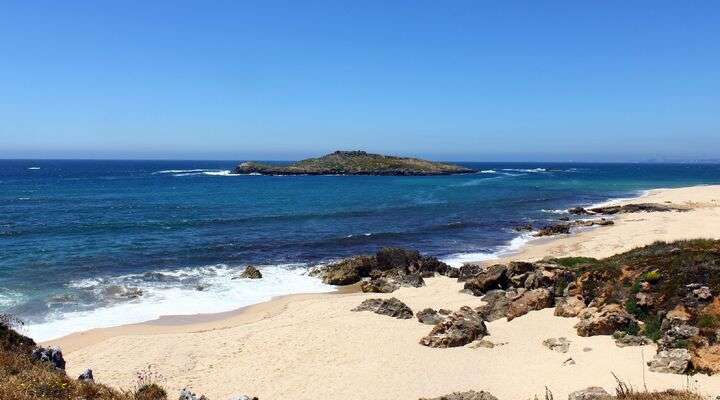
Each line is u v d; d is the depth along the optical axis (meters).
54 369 15.34
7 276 35.28
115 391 14.76
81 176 163.62
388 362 20.80
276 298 32.34
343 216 67.75
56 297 30.98
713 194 86.88
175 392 18.30
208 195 96.50
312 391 18.28
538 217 68.12
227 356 21.89
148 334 25.09
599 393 15.41
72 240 48.62
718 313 20.36
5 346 15.68
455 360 20.83
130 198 89.31
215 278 36.69
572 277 28.23
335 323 26.19
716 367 17.33
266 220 63.44
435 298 31.09
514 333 23.75
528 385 17.86
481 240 52.22
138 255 43.03
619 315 22.38
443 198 93.44
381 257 38.66
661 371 17.77
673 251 26.11
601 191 108.94
